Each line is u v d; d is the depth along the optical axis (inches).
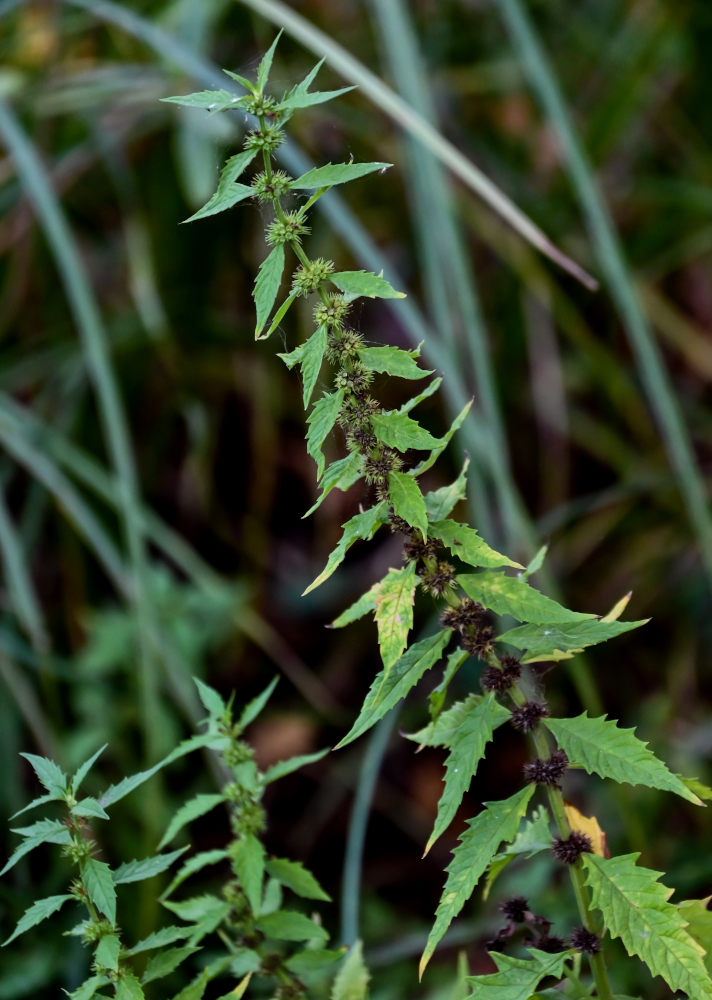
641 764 35.2
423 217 70.4
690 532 87.6
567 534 90.4
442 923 34.9
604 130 90.6
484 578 35.6
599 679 84.1
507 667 36.1
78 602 85.2
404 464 35.8
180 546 79.0
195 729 70.1
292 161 71.6
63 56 91.4
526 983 35.8
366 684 86.8
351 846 56.4
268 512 92.2
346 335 35.2
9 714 72.7
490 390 64.9
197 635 75.4
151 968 36.5
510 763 80.7
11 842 68.0
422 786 80.2
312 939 39.5
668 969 34.7
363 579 90.7
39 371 88.7
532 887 59.1
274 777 38.8
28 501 84.4
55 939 61.6
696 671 84.7
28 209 88.8
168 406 92.6
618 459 91.0
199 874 69.7
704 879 63.9
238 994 37.2
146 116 87.1
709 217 92.3
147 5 88.4
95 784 70.4
